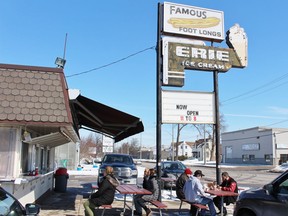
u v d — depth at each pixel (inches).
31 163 448.5
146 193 360.5
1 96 354.9
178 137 2551.7
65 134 462.9
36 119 350.0
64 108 362.6
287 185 267.9
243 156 2751.0
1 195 189.9
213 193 376.8
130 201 536.4
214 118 514.9
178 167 832.9
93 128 617.9
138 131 530.6
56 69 382.0
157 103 493.4
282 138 2405.3
